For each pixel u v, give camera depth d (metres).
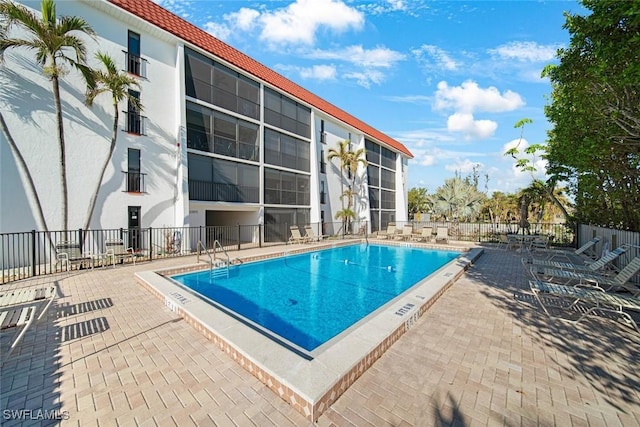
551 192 17.05
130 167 11.62
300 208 19.89
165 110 12.70
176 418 2.38
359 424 2.31
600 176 11.21
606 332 4.11
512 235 14.84
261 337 3.52
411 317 4.30
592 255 11.23
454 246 14.16
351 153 22.31
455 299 5.69
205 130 14.06
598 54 5.86
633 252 7.89
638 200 10.40
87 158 10.41
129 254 9.45
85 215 10.34
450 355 3.44
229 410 2.48
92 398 2.63
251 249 13.38
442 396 2.67
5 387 2.78
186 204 12.72
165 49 12.75
